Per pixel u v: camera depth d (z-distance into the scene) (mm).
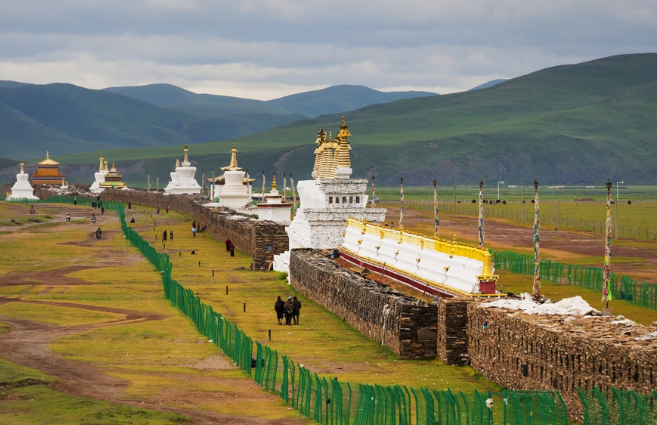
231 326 66562
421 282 79562
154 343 70188
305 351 67000
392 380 55625
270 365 55844
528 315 53594
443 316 61500
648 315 82875
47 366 58500
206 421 45094
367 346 69188
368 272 95312
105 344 69250
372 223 106688
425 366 60844
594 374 44000
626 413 37812
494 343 55406
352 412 45219
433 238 82938
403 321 63906
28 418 42875
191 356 64750
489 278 67250
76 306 91750
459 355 60969
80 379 54625
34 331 75438
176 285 91938
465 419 41219
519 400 40219
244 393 52500
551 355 47688
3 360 56969
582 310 54094
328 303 90000
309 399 46938
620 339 44594
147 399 49594
